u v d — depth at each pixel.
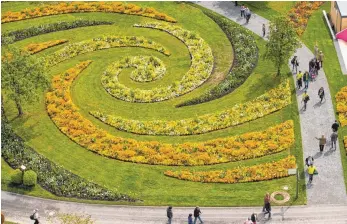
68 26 117.75
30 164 90.19
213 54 109.94
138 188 86.56
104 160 91.06
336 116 95.81
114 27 117.62
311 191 84.44
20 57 94.94
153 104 100.38
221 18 118.06
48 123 97.62
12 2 124.94
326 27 114.81
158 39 114.19
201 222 81.12
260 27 115.56
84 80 105.75
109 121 97.06
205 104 99.62
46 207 84.50
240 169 87.88
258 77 103.94
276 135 92.44
